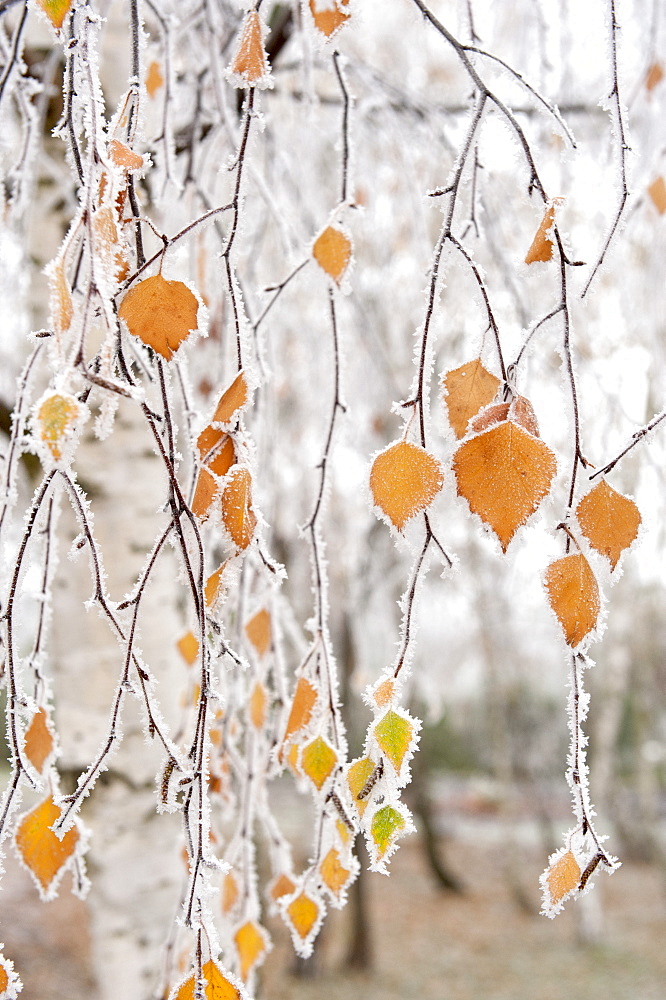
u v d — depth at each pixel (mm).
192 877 745
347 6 752
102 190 726
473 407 745
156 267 746
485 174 816
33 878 812
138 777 1064
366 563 2877
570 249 749
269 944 926
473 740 9383
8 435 1083
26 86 929
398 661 743
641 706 6953
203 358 1198
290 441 2629
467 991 4605
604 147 1053
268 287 806
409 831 742
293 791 7375
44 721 816
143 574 747
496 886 6578
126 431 1087
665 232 1410
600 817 7352
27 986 3781
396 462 730
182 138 1129
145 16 1083
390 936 5480
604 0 769
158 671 1091
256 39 753
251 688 919
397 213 2129
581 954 5180
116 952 1050
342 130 805
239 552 737
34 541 808
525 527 715
